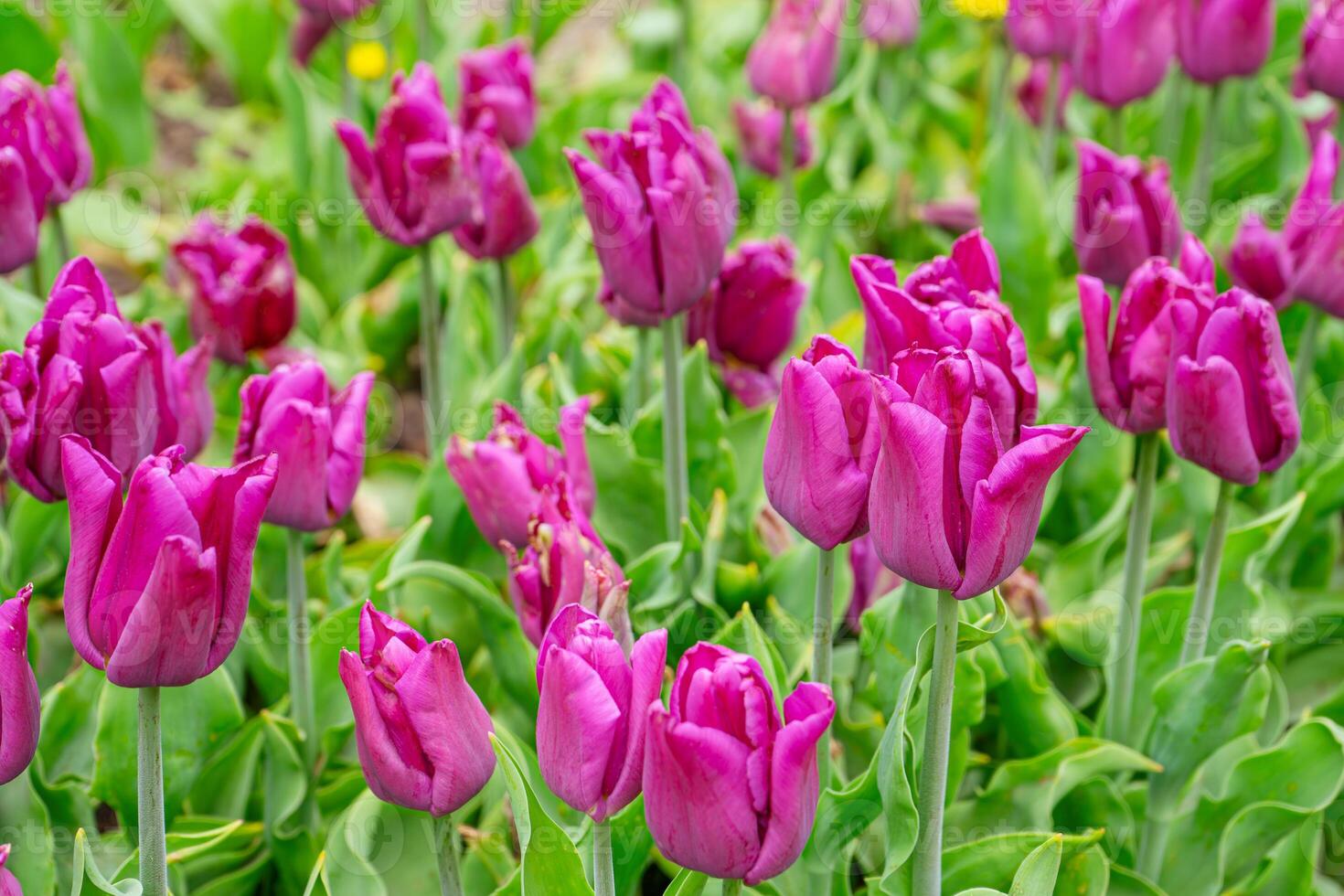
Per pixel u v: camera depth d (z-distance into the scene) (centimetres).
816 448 130
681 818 125
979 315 133
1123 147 214
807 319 167
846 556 151
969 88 252
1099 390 142
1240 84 219
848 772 149
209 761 149
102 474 127
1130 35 169
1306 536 162
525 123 165
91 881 134
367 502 174
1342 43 164
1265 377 138
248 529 128
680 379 157
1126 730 150
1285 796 148
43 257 189
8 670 128
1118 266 156
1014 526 128
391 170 155
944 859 141
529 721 151
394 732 130
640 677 126
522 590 141
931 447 127
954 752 145
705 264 145
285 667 155
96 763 145
